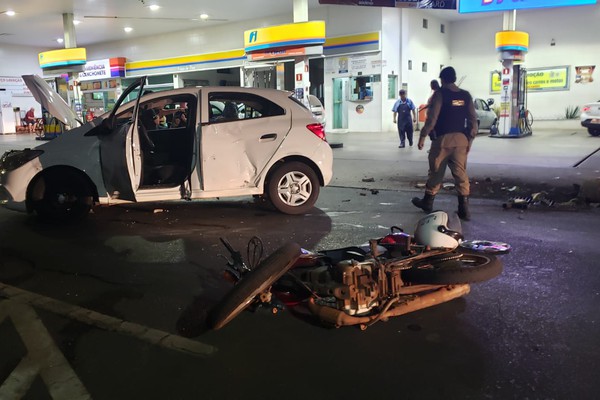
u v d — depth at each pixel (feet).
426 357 11.27
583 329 12.36
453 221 14.67
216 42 87.45
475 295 14.49
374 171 38.47
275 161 23.66
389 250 14.33
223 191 23.09
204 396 10.06
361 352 11.56
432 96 22.94
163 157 24.63
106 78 100.99
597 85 81.51
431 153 23.44
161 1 66.08
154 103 23.13
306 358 11.36
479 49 91.61
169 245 20.01
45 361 11.50
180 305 14.37
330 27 77.82
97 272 17.13
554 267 16.58
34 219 24.62
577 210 24.70
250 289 12.08
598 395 9.71
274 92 24.45
